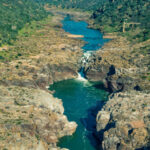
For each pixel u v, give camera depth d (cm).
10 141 9006
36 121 10525
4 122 9869
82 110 13812
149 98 12206
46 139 10756
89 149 10744
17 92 12788
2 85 14725
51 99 12888
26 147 8969
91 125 12394
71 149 10725
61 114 11938
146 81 15112
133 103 11806
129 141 9881
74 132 11806
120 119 10819
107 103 12431
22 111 10888
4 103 11400
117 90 15888
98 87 16900
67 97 15362
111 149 10250
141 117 10681
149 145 9400
